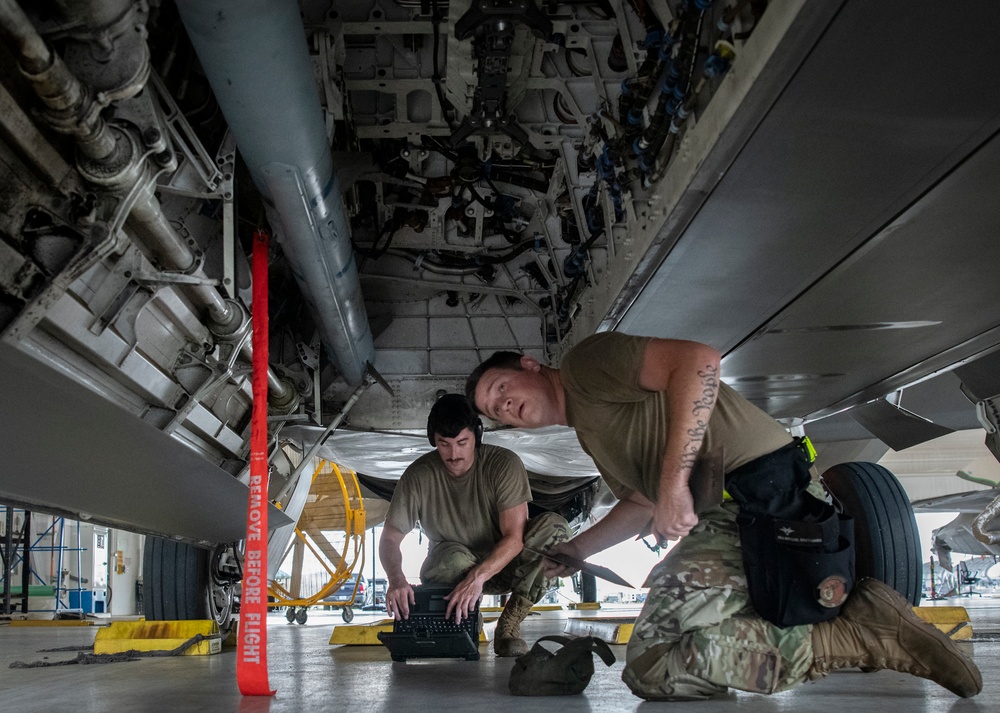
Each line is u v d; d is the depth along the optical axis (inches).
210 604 198.5
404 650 132.5
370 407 241.1
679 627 86.9
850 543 85.3
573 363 91.4
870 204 126.3
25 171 84.1
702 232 136.9
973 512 519.8
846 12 83.2
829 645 85.4
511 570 153.4
